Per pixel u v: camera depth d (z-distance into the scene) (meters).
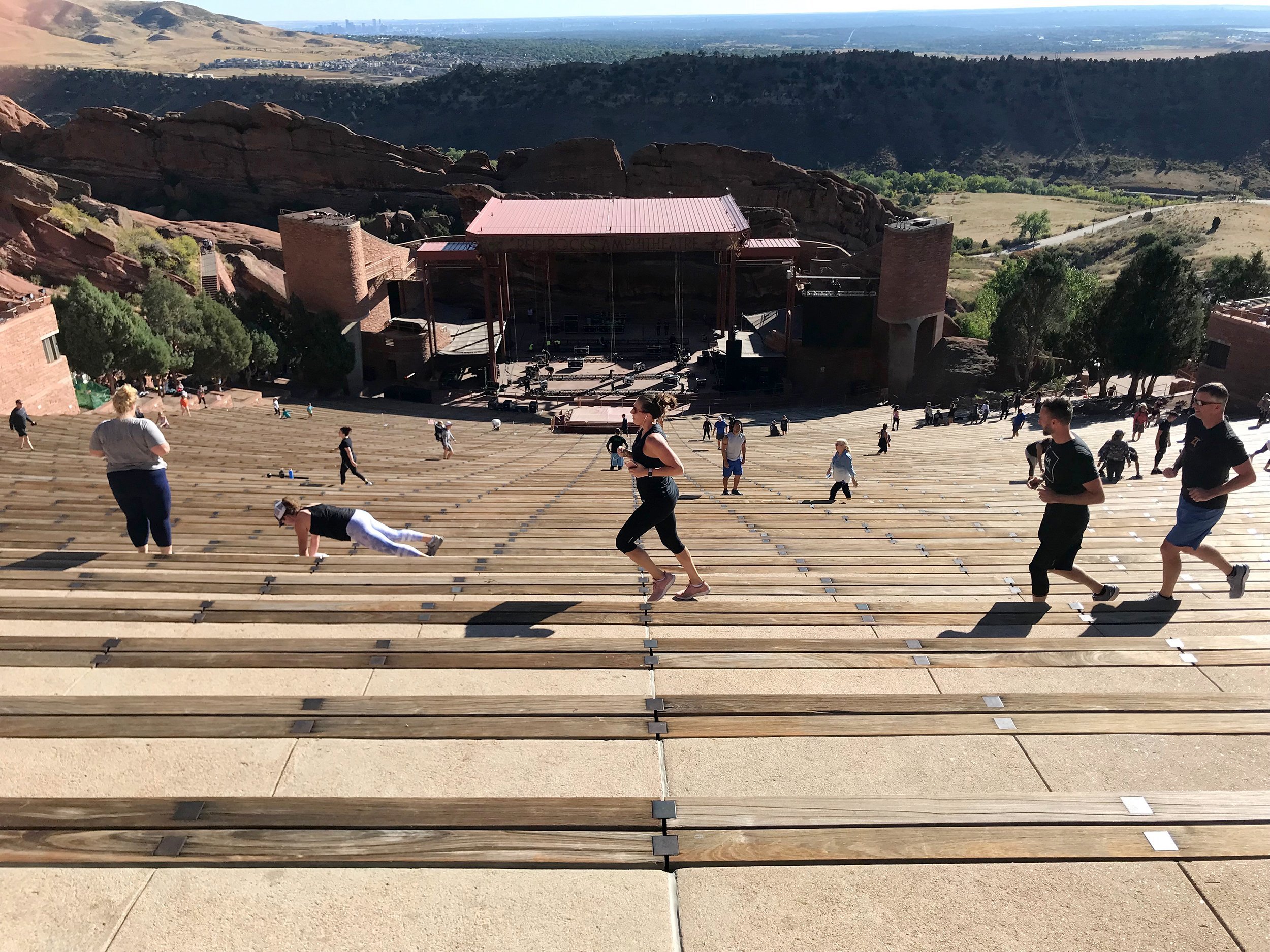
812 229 85.31
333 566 8.12
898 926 3.22
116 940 3.15
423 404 56.81
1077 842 3.64
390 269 66.19
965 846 3.62
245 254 65.44
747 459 30.25
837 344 57.59
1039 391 51.38
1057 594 7.41
